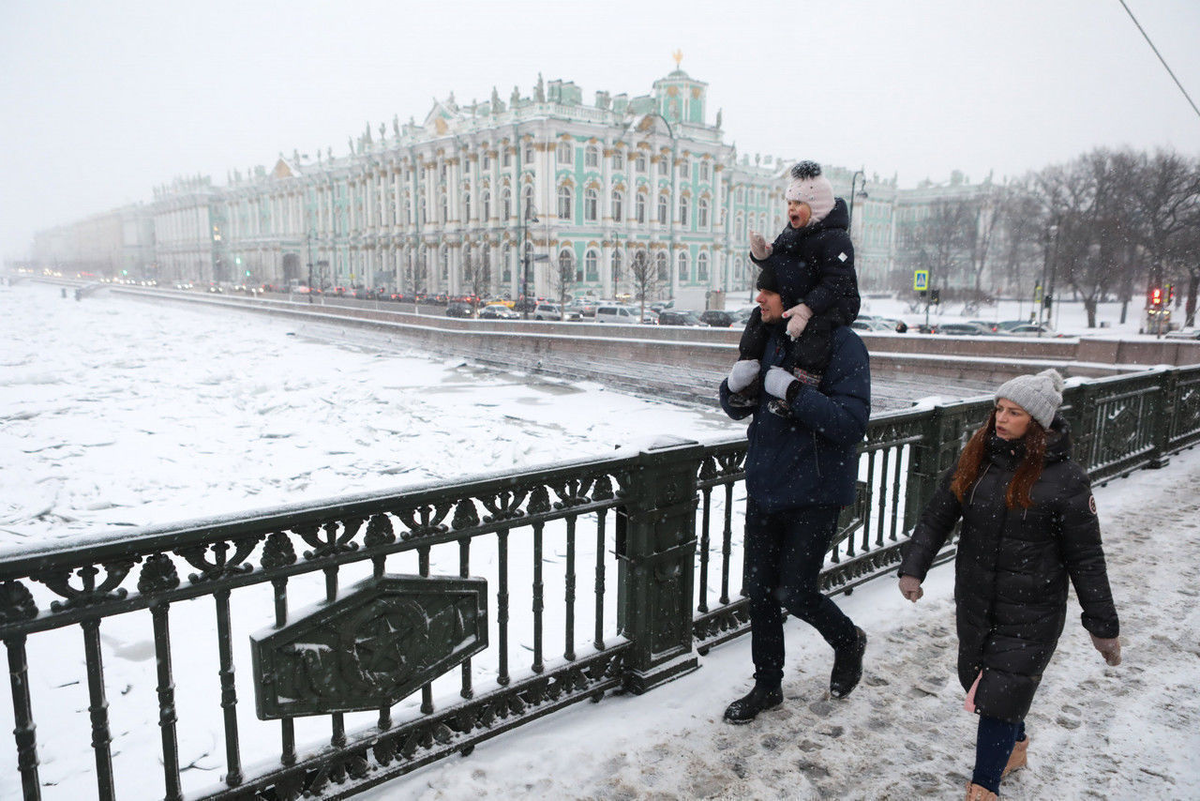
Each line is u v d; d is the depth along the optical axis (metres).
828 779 2.64
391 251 78.69
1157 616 4.07
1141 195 46.94
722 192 71.75
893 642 3.72
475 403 19.38
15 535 8.80
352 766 2.42
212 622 5.81
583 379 22.77
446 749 2.63
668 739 2.86
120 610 1.89
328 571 2.24
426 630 2.50
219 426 15.48
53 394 19.27
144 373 23.75
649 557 3.14
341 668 2.29
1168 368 7.81
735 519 8.56
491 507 2.64
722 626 3.73
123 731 4.14
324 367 26.75
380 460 12.55
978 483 2.39
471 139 64.75
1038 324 37.28
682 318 38.91
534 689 2.91
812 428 2.59
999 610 2.34
